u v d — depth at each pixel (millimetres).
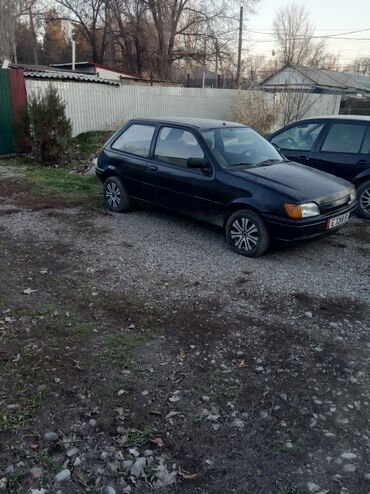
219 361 3328
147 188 6469
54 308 4035
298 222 4918
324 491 2299
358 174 7082
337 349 3518
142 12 35656
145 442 2580
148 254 5371
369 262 5340
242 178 5312
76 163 11562
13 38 33188
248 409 2859
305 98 20234
